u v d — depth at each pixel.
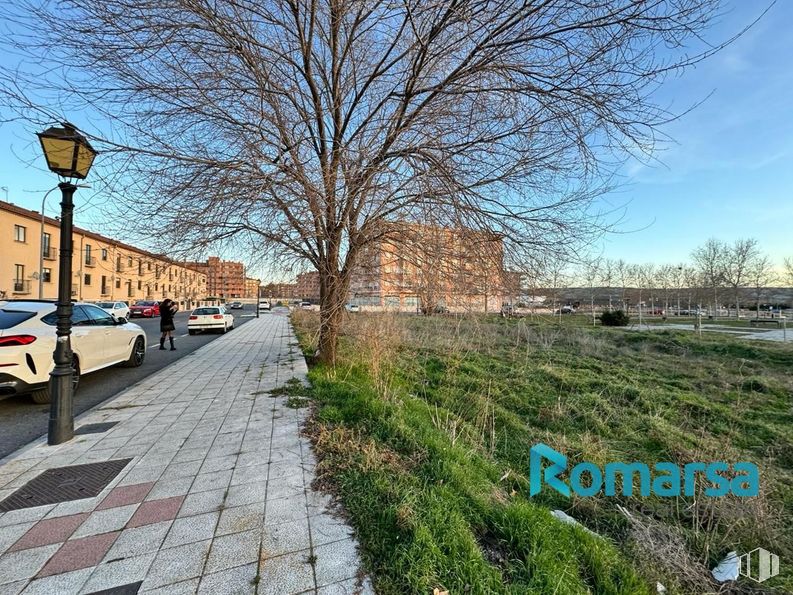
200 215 4.67
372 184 4.72
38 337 5.20
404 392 6.02
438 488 2.77
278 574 1.98
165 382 6.72
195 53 4.45
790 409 6.41
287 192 4.85
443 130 4.80
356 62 5.96
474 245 4.62
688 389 7.63
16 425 4.68
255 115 4.85
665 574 2.40
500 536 2.41
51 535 2.32
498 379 7.61
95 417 4.68
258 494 2.80
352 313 6.60
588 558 2.32
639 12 3.58
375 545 2.20
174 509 2.61
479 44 4.52
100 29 3.84
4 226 25.72
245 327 21.38
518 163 4.64
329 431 4.02
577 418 5.71
